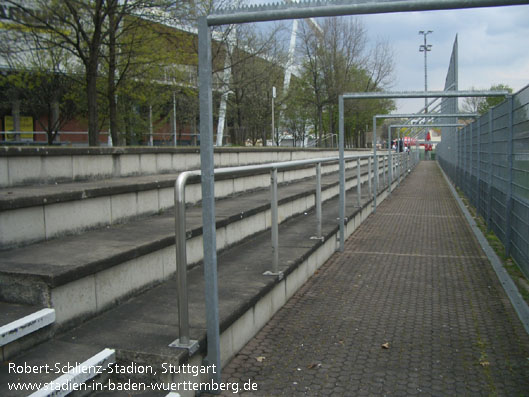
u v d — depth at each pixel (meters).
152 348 2.76
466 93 7.21
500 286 5.38
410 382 3.14
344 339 3.85
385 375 3.24
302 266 5.34
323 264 6.36
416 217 10.81
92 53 11.07
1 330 2.54
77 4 10.38
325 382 3.14
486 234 8.46
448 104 20.34
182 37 13.53
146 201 5.39
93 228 4.54
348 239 8.16
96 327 3.10
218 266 4.73
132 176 6.80
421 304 4.75
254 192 8.27
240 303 3.58
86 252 3.52
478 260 6.64
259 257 5.12
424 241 7.99
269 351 3.61
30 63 15.64
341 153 7.16
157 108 21.05
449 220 10.36
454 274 5.90
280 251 5.41
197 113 22.91
